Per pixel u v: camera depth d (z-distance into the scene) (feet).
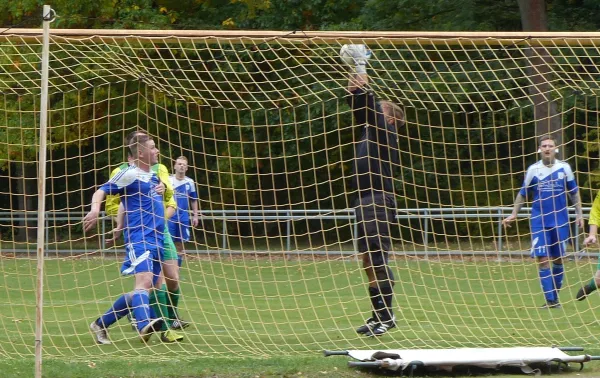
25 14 191.52
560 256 92.12
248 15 197.36
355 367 56.80
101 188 68.59
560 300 97.40
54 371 55.36
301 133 189.06
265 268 139.44
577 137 175.63
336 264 145.07
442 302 94.58
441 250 133.90
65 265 143.13
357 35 64.03
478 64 171.32
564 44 68.80
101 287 114.93
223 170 190.39
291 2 200.64
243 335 73.82
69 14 190.39
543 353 58.80
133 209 68.80
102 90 166.09
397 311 88.69
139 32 63.41
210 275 128.57
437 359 56.49
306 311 89.71
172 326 75.51
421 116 185.06
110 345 69.15
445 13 193.26
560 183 92.32
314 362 58.18
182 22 205.46
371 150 73.46
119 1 195.52
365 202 73.46
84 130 174.81
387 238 73.46
